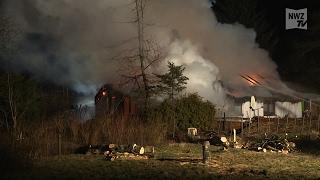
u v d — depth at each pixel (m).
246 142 25.42
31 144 20.47
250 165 18.56
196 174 16.41
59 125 23.97
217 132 28.44
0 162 16.91
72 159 19.67
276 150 22.88
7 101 24.44
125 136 23.80
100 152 21.27
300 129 30.28
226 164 18.73
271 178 15.87
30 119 25.42
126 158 20.00
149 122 26.80
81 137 23.73
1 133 20.78
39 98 27.22
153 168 17.53
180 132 27.77
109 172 16.59
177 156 20.75
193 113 28.78
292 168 18.03
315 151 23.16
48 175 15.95
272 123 32.62
